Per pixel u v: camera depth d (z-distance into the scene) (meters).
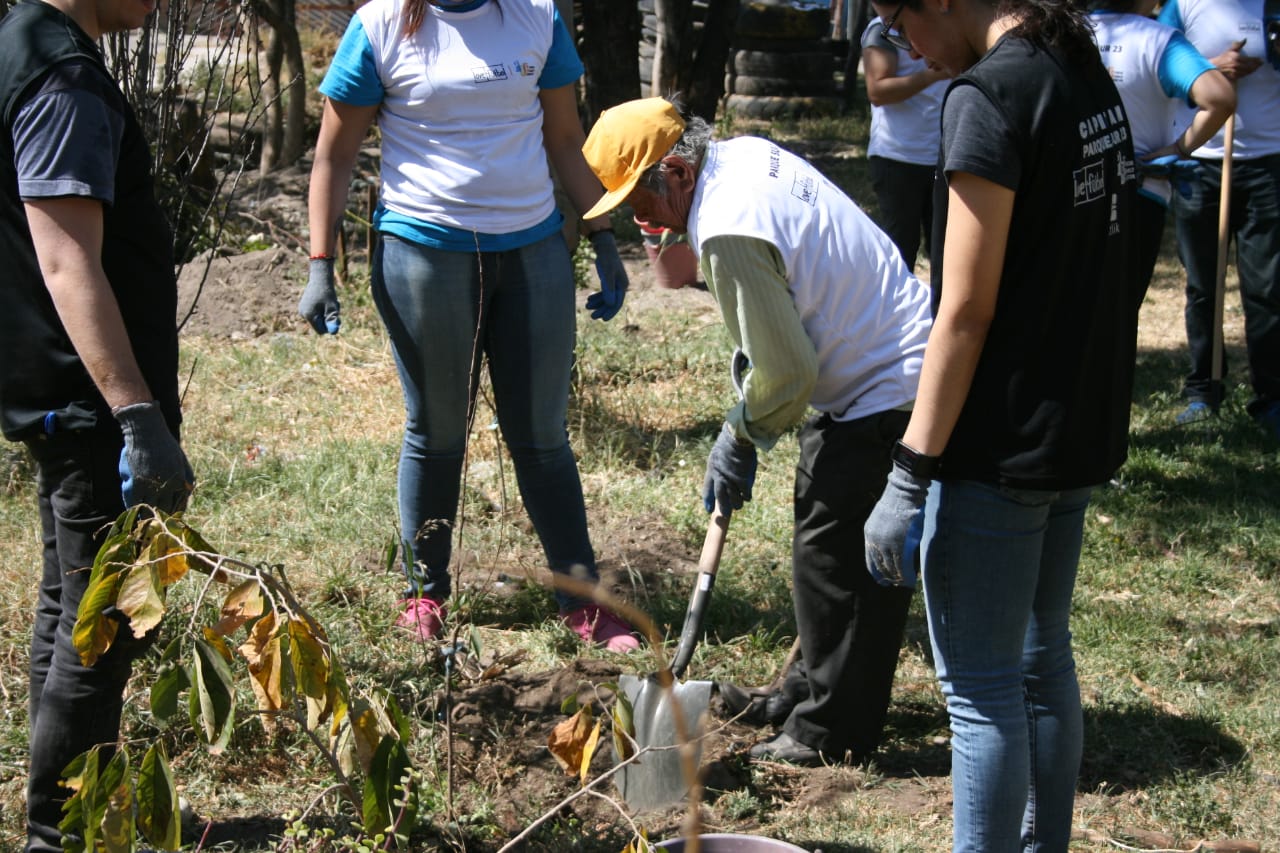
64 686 2.65
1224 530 4.96
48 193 2.37
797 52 16.05
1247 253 5.86
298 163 11.58
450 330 3.72
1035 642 2.62
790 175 2.98
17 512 4.68
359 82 3.63
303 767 3.24
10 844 2.91
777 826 3.11
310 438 5.69
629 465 5.45
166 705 2.16
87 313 2.40
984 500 2.38
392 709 2.37
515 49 3.63
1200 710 3.69
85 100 2.39
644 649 3.91
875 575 2.54
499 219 3.67
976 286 2.24
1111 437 2.39
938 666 2.55
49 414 2.53
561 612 4.07
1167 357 7.22
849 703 3.29
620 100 11.30
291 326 7.32
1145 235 5.16
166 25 4.30
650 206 3.04
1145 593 4.49
